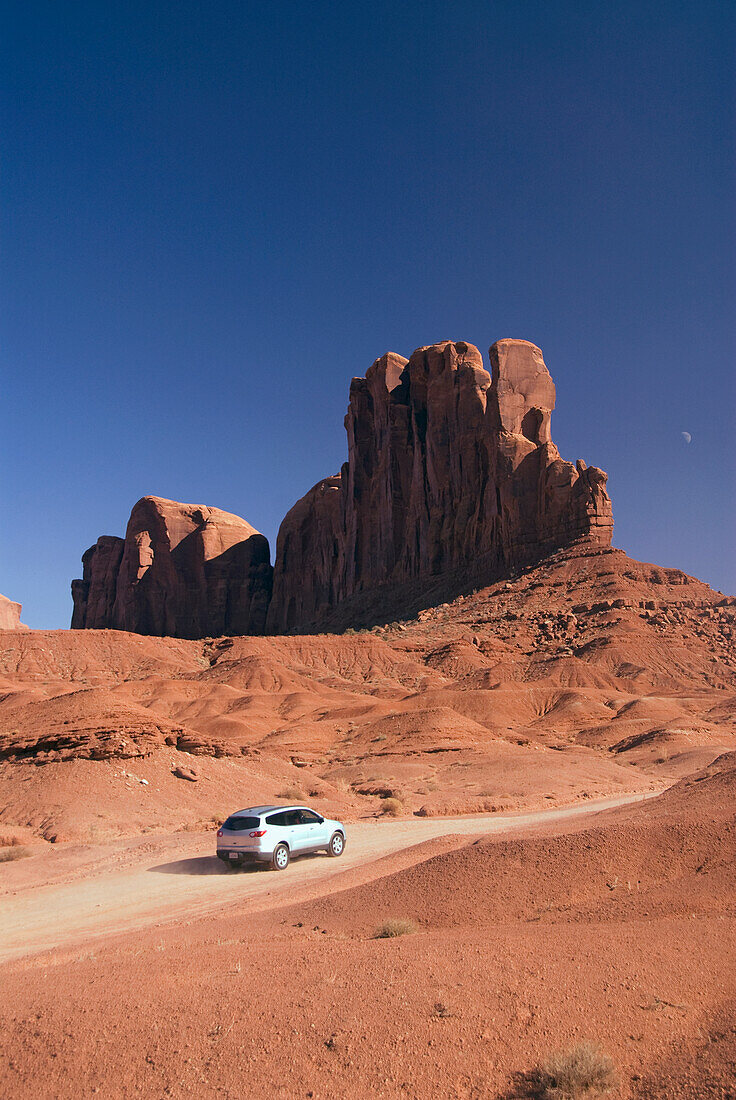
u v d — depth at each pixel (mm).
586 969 8781
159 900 17812
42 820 27375
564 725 79375
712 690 101812
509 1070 6965
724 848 12633
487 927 11266
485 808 36375
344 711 82875
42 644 127500
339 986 8469
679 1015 7742
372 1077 6844
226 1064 7020
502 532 157625
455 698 86500
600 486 149250
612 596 128500
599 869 12742
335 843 23453
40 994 8648
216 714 85750
